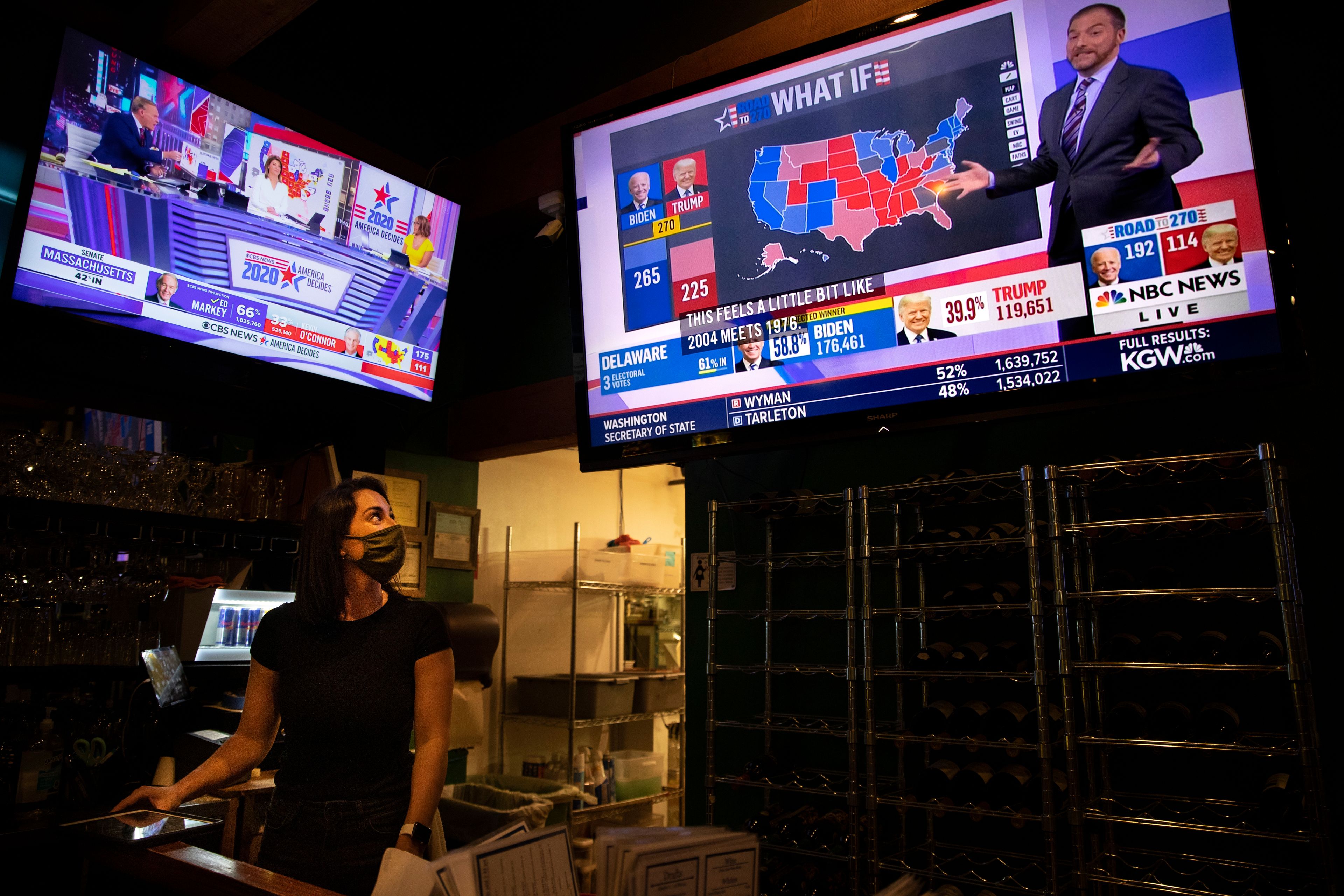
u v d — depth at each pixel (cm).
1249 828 174
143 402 286
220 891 122
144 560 261
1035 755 226
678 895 92
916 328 232
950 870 233
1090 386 209
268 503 300
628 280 278
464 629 344
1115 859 202
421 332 327
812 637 275
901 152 237
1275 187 195
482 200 374
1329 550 201
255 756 182
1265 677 204
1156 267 205
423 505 371
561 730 433
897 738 215
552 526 471
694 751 297
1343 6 218
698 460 275
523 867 97
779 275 252
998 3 227
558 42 383
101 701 255
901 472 266
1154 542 221
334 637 178
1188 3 206
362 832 165
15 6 232
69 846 216
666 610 504
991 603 220
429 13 392
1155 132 207
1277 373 191
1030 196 220
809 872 234
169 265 260
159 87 258
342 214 301
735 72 262
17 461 233
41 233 234
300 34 356
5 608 233
